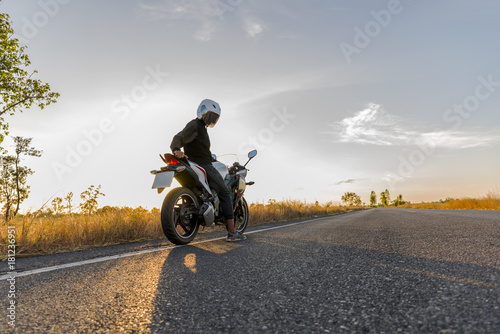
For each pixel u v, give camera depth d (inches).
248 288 63.2
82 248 141.1
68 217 179.3
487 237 113.5
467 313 43.9
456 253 87.6
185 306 53.8
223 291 61.9
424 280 62.0
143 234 175.5
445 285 57.7
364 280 64.9
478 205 612.4
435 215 282.4
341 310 48.6
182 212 136.1
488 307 45.6
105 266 91.7
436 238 118.5
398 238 124.9
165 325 45.8
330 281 65.5
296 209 476.4
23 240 134.0
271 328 43.3
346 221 253.9
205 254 106.7
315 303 52.4
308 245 116.5
